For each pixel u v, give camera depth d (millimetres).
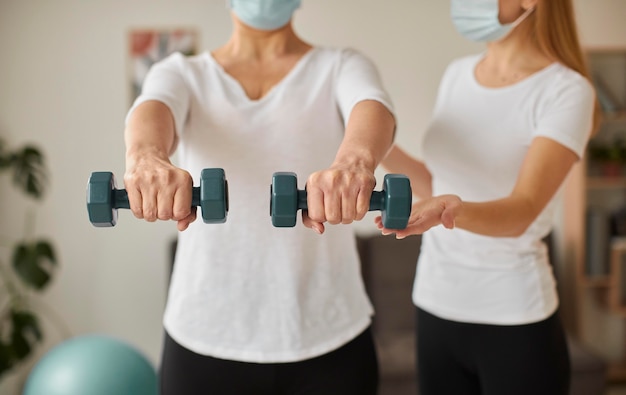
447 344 1561
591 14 3834
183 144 1239
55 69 3570
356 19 3670
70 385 2428
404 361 3133
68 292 3719
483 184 1494
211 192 829
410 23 3693
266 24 1210
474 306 1503
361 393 1251
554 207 1516
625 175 3830
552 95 1399
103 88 3600
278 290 1202
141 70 3607
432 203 976
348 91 1153
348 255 1266
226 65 1243
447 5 3695
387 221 855
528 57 1500
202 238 1219
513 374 1472
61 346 2633
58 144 3611
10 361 3178
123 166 3641
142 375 2539
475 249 1502
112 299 3748
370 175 878
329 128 1219
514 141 1450
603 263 3748
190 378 1242
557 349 1488
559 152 1284
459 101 1566
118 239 3713
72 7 3547
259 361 1207
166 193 856
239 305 1208
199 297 1224
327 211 846
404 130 3762
